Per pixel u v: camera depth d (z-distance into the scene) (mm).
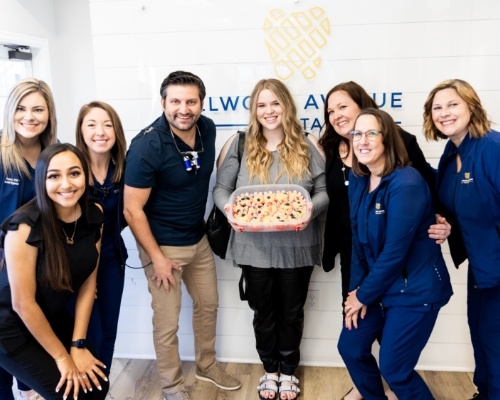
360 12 2486
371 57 2523
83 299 1988
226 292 2854
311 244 2354
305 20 2523
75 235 1822
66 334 1999
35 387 1841
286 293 2402
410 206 1817
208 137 2344
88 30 3621
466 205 1933
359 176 2010
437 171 2203
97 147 2072
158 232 2336
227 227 2453
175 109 2088
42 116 2053
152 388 2676
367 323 2133
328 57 2547
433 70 2504
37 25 3416
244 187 2320
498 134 1887
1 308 1749
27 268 1688
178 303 2445
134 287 2912
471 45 2463
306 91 2596
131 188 2158
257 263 2334
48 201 1697
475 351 2273
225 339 2918
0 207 2068
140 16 2623
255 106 2283
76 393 1837
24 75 3479
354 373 2217
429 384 2643
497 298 2010
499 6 2412
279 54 2572
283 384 2535
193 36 2611
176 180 2227
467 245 1994
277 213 2219
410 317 1952
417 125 2566
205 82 2650
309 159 2346
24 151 2102
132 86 2699
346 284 2438
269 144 2375
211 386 2674
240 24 2568
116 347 3004
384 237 1942
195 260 2514
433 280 1944
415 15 2463
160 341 2434
